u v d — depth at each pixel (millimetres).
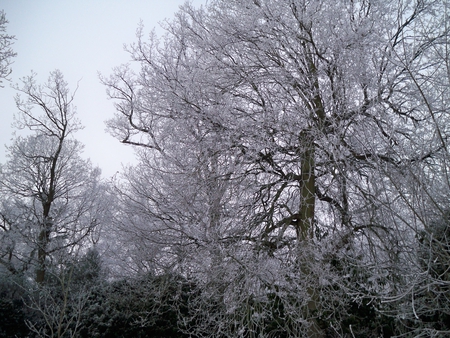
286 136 7477
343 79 6996
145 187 9555
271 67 7844
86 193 15922
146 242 9453
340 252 6453
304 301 6203
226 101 7617
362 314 6945
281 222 7816
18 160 15547
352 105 6910
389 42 5262
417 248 5242
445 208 5496
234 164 7656
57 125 15914
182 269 8703
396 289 5664
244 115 7691
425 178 5332
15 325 10836
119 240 10414
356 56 6824
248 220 8016
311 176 7777
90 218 15109
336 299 6430
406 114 7289
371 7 7520
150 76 9781
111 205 11141
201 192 8055
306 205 7695
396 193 5355
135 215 9992
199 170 7906
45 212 15312
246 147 7613
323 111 7414
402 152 5371
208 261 7137
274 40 7477
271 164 7898
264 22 7465
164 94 8633
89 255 13508
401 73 6941
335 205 7766
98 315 9312
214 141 7754
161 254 9250
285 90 7457
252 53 7844
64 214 15547
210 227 7578
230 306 6434
